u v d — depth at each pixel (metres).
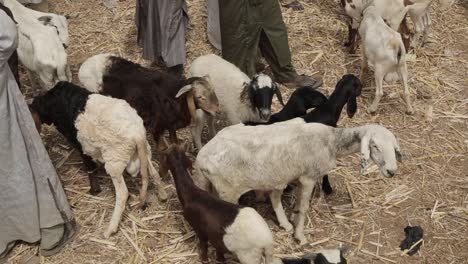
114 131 6.00
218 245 5.75
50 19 7.02
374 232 6.23
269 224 6.25
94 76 6.58
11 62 6.28
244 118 6.49
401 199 6.43
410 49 7.76
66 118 6.18
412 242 6.14
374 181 6.55
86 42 7.90
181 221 6.28
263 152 5.84
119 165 6.06
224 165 5.86
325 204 6.39
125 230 6.22
